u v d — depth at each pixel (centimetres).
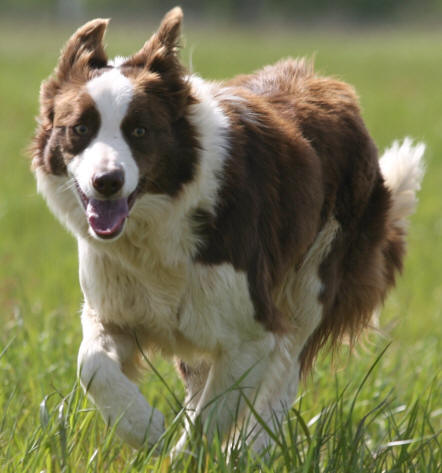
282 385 1035
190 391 1054
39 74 5538
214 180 883
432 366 1262
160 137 862
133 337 948
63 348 1177
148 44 916
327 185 1051
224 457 792
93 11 14125
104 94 854
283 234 976
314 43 9238
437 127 3878
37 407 988
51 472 805
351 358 1252
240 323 911
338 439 870
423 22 13562
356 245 1102
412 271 1991
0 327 1345
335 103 1100
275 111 1026
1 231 2209
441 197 2742
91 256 922
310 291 1059
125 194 823
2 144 3375
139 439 844
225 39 9750
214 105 923
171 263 894
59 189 896
